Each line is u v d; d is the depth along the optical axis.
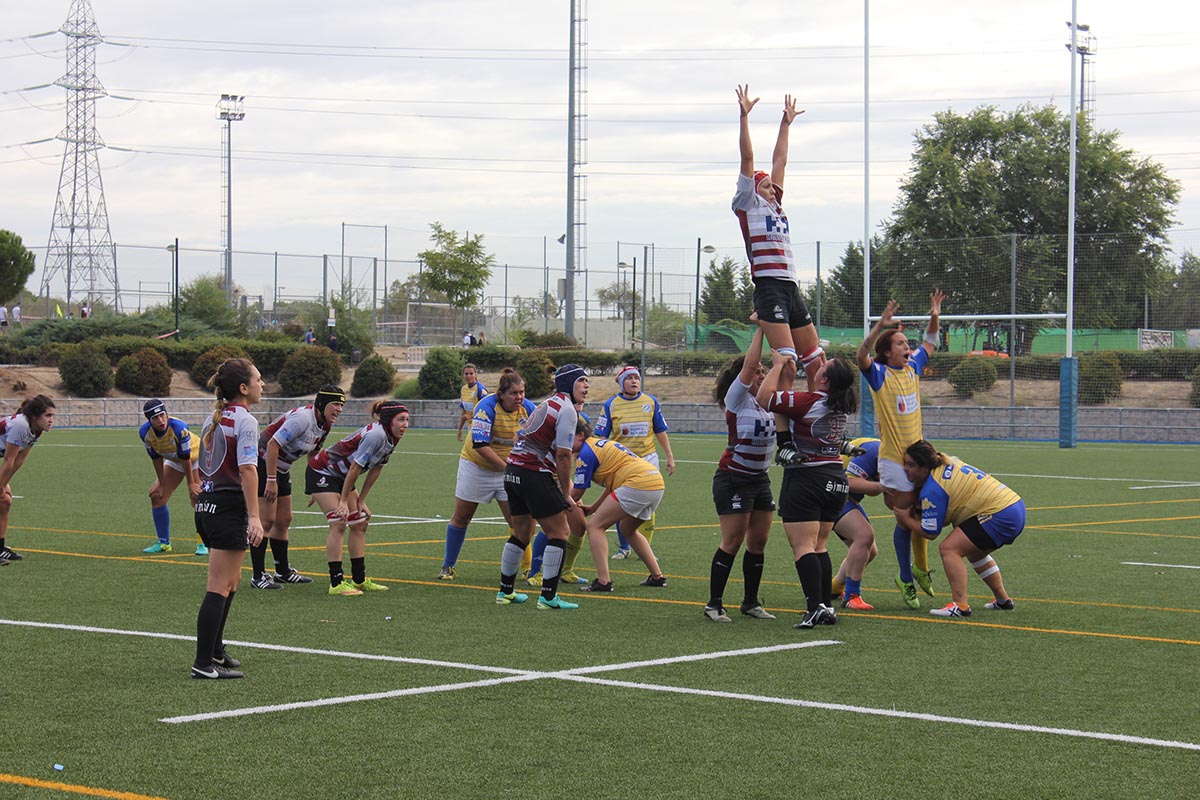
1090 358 48.66
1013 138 72.56
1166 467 34.16
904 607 13.35
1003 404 50.03
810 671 9.99
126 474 31.36
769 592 14.43
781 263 12.38
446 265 73.81
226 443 9.58
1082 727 8.24
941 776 7.11
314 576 15.58
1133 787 6.92
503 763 7.34
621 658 10.48
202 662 9.56
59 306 78.44
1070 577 15.46
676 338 60.88
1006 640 11.38
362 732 8.02
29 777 7.00
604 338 74.12
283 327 72.31
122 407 57.75
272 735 7.94
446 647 10.94
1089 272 47.75
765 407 11.91
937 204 69.88
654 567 14.86
